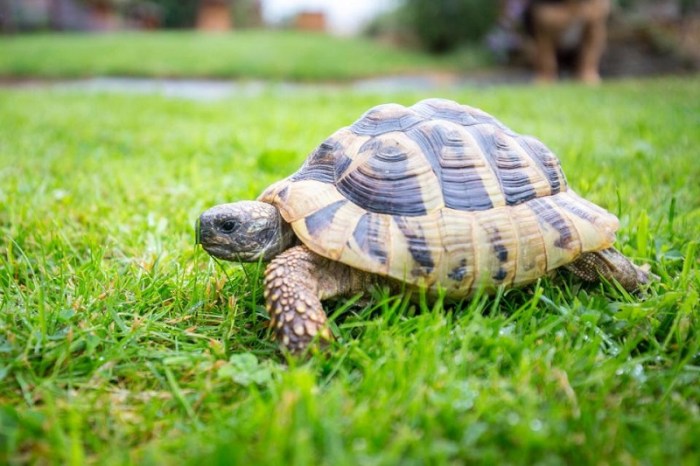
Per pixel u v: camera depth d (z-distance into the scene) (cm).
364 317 22
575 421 16
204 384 18
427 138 23
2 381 19
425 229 21
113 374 19
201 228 22
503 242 22
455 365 18
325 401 16
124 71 153
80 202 37
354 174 22
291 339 19
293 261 21
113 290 24
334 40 268
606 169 44
